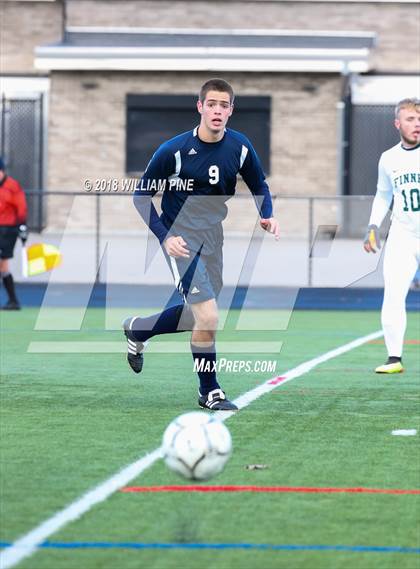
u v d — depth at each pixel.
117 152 77.56
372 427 24.70
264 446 22.50
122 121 77.50
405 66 80.56
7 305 55.16
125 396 28.64
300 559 15.34
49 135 77.44
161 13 81.38
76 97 77.38
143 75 77.25
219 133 25.20
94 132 77.44
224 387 30.39
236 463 20.91
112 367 34.53
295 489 19.00
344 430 24.30
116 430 24.00
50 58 76.19
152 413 26.14
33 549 15.65
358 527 16.84
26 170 77.94
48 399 28.17
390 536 16.41
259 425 24.77
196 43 79.25
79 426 24.45
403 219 32.69
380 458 21.47
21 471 20.14
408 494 18.75
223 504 18.02
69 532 16.44
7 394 28.98
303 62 75.50
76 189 77.31
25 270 57.38
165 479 19.56
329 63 75.31
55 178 77.38
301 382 31.47
